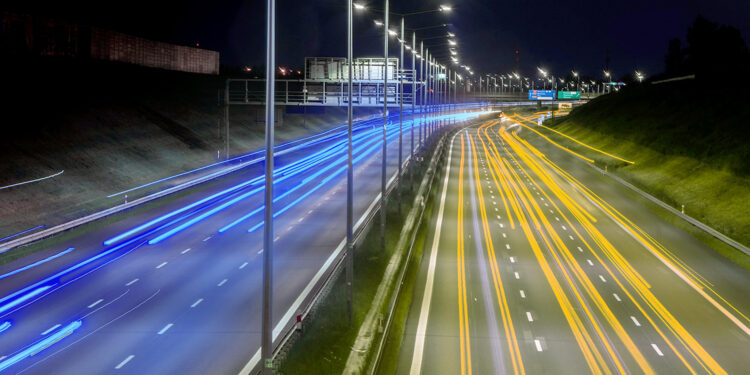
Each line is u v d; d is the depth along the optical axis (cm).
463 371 2678
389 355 2773
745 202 5969
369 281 3519
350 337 2712
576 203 7019
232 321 2753
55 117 7175
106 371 2220
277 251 4106
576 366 2722
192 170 7794
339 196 6525
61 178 5809
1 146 5869
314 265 3750
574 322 3284
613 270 4319
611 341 3022
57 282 3366
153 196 5794
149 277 3469
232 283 3356
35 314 2844
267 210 1834
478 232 5516
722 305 3609
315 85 8706
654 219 6128
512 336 3084
